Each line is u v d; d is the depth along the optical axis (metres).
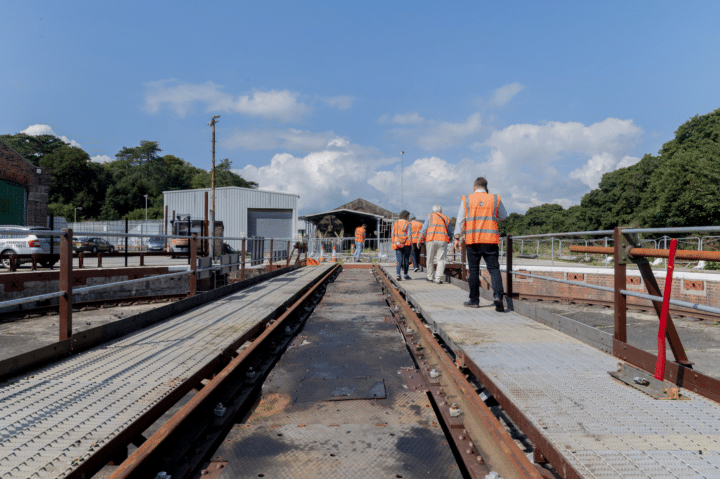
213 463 2.26
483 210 5.60
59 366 3.35
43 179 28.75
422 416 2.94
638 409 2.39
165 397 2.69
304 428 2.70
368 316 7.38
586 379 2.93
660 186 39.34
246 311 6.09
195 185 119.69
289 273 14.55
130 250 25.14
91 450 1.99
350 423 2.83
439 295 7.23
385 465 2.21
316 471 2.15
